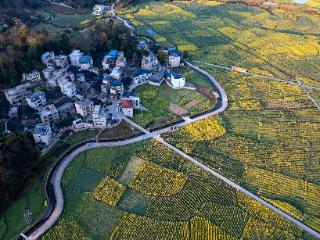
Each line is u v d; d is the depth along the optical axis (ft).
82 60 650.02
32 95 551.18
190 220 402.11
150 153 494.59
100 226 392.47
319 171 476.95
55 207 411.95
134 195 431.84
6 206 407.85
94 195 428.97
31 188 433.48
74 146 497.87
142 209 414.62
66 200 421.59
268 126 559.79
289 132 548.31
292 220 404.57
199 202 424.05
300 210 417.49
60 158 476.95
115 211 410.31
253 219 404.57
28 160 445.78
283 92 652.89
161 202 423.23
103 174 459.73
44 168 462.60
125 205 418.51
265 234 387.75
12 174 413.80
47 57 643.86
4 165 413.59
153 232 387.14
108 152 494.18
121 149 500.33
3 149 428.56
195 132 538.06
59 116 541.75
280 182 455.63
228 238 382.42
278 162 488.44
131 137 521.65
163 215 407.23
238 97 631.56
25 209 407.03
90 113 558.97
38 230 384.88
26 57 623.77
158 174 460.55
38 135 482.28
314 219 407.03
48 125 501.15
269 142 526.16
